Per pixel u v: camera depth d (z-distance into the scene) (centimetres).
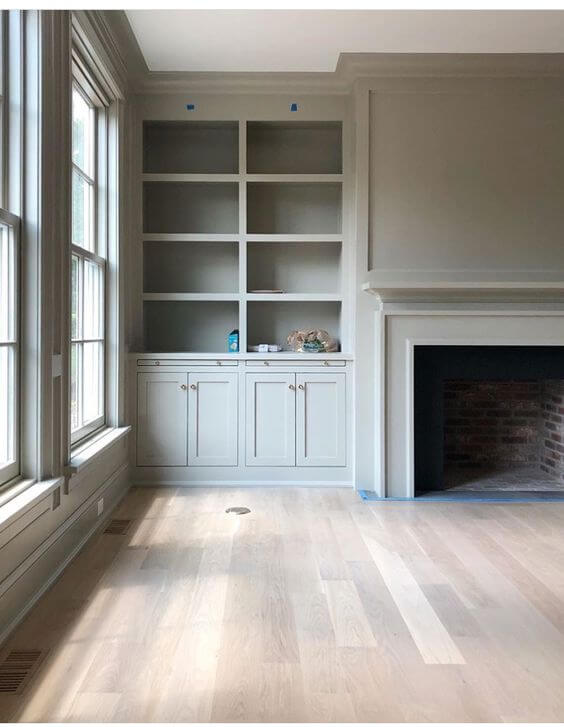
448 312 473
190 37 424
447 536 377
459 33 423
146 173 508
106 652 234
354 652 236
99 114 441
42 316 286
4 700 202
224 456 502
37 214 283
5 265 272
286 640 245
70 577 307
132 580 304
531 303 477
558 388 527
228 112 506
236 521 406
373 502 456
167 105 503
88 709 198
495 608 276
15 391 280
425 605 278
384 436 473
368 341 490
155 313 543
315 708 200
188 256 544
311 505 447
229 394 501
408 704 202
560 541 368
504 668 226
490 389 557
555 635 251
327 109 509
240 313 506
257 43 434
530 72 477
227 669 223
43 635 247
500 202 484
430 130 482
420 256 484
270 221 544
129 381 496
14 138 280
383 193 484
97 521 387
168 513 423
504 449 559
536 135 484
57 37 310
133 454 499
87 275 406
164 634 249
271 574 314
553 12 393
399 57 461
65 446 325
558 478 527
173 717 194
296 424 502
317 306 547
